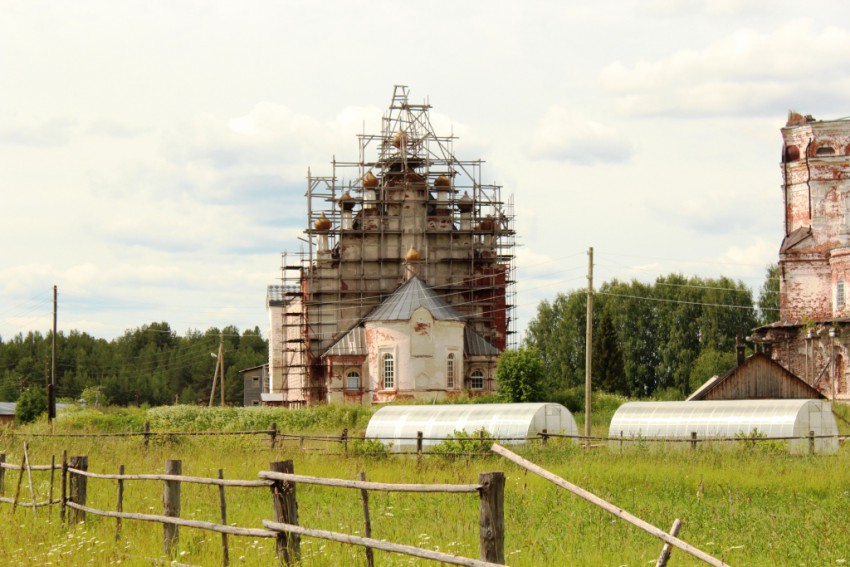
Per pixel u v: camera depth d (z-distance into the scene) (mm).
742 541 22625
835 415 52438
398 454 43875
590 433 59500
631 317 145250
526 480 31938
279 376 122812
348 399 103875
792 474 33406
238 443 48781
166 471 22625
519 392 85938
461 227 113188
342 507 28016
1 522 25609
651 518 25312
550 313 152125
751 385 69250
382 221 109625
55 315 91625
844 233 95500
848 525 23734
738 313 141125
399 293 103625
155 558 20672
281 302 124062
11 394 194375
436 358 100812
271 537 19719
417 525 24000
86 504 27172
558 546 21641
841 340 88938
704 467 35188
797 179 98000
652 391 143625
